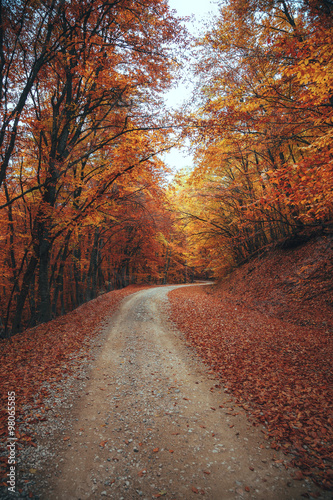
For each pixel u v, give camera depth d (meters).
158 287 29.66
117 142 9.38
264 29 8.07
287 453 3.92
